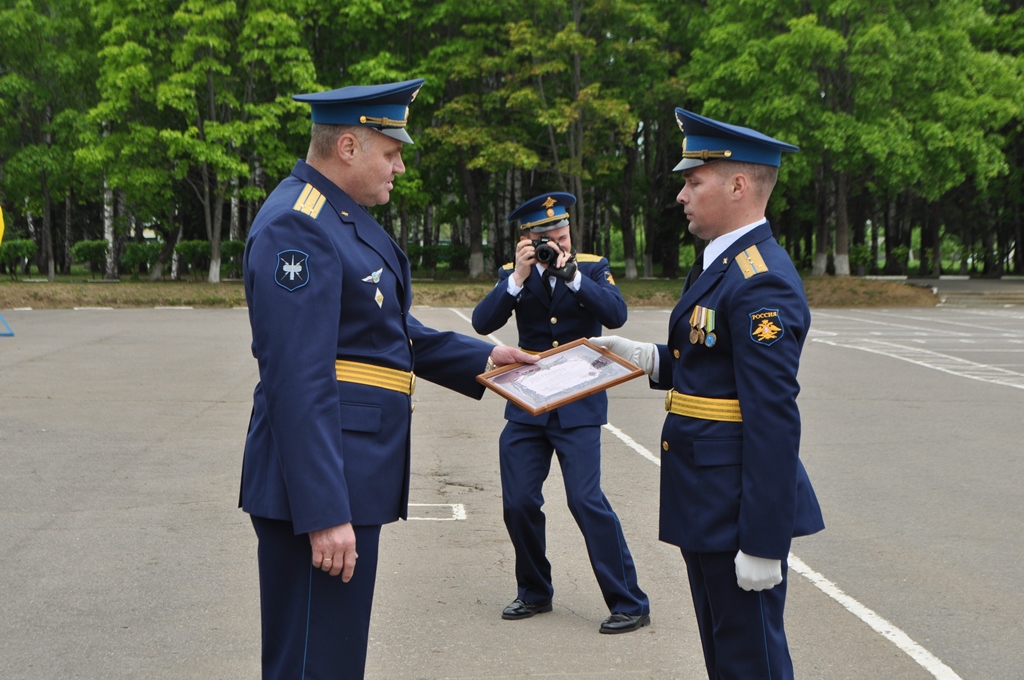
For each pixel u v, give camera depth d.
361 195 3.05
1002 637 4.58
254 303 2.79
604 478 7.82
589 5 32.22
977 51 33.28
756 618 3.05
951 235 49.00
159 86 29.25
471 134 31.41
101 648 4.36
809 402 11.70
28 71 32.25
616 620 4.64
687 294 3.16
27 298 26.25
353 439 2.88
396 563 5.66
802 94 29.05
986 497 7.28
